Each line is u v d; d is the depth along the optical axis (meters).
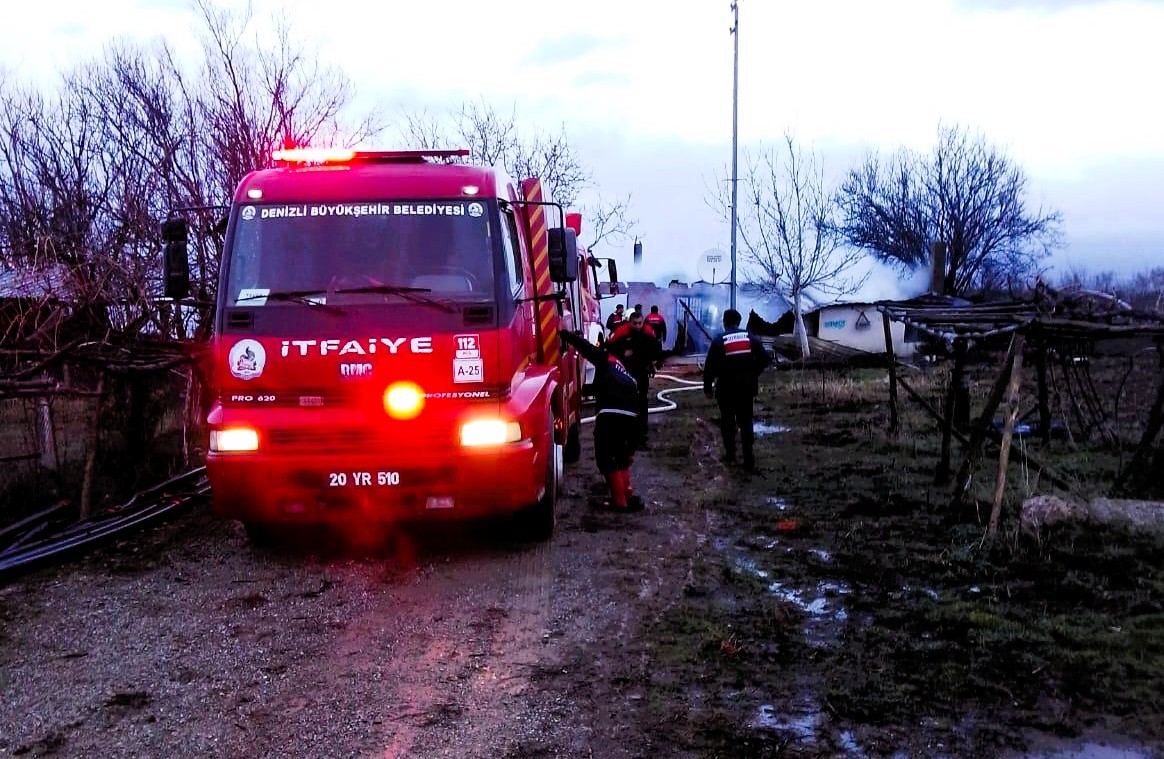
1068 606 5.53
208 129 14.36
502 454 6.30
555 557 6.89
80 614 5.73
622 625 5.45
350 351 6.33
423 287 6.48
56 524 8.05
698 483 9.56
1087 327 6.84
